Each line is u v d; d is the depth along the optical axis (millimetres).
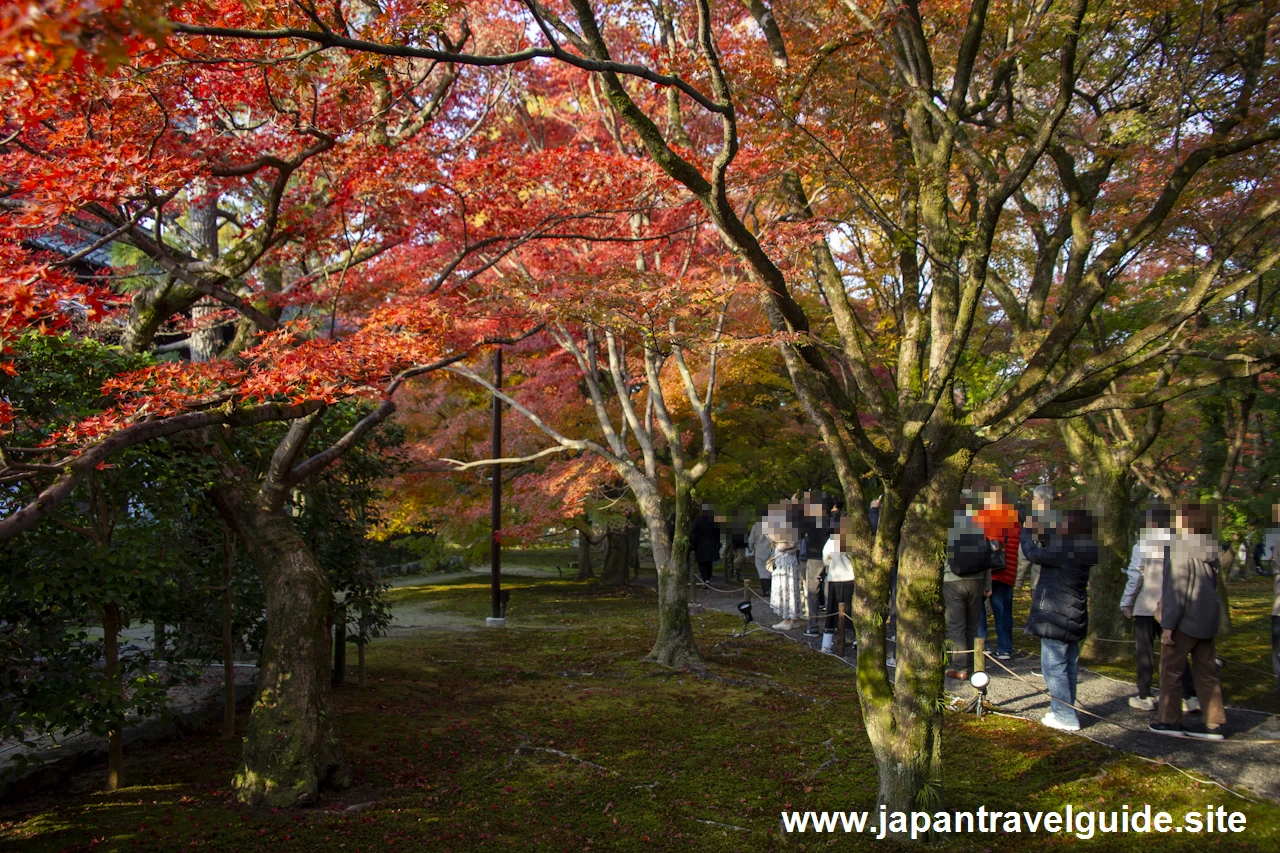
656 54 5984
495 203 6777
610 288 6812
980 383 9617
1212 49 6312
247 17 4406
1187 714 6855
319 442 7199
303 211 6367
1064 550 6422
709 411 10172
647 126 3871
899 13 5285
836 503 11562
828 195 7023
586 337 10664
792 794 5387
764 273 4371
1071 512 6473
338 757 5316
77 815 4547
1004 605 9164
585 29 3793
